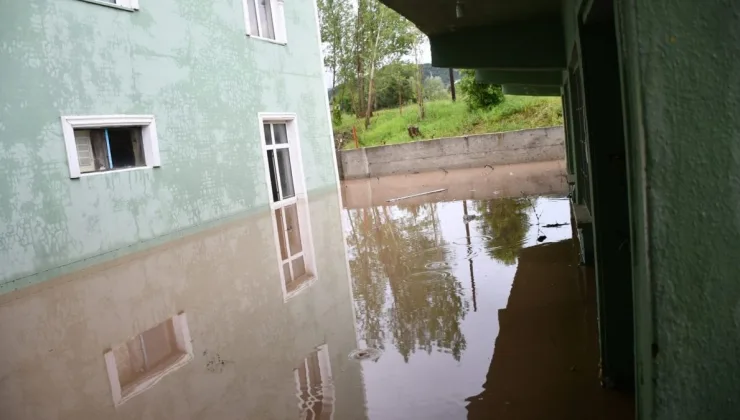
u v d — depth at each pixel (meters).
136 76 8.41
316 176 14.44
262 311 5.01
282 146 12.95
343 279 5.94
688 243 1.04
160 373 3.79
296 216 11.09
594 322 3.78
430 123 23.34
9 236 6.37
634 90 1.06
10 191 6.42
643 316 1.13
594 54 2.67
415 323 4.24
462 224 8.40
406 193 13.87
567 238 6.49
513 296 4.59
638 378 1.23
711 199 1.02
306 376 3.47
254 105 11.59
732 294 1.03
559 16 6.30
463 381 3.15
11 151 6.46
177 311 5.20
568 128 8.99
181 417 3.09
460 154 19.06
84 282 6.62
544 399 2.81
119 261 7.71
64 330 4.93
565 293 4.48
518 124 20.73
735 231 1.02
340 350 3.86
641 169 1.06
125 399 3.43
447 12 5.77
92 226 7.45
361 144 23.70
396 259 6.60
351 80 27.62
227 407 3.15
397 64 26.86
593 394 2.79
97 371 3.94
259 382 3.46
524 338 3.67
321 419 2.89
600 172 2.70
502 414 2.72
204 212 9.75
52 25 7.07
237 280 6.26
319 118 14.75
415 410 2.88
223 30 10.65
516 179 13.95
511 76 10.35
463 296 4.77
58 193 6.99
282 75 12.84
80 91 7.41
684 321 1.06
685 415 1.08
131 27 8.36
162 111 8.91
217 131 10.28
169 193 8.94
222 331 4.55
